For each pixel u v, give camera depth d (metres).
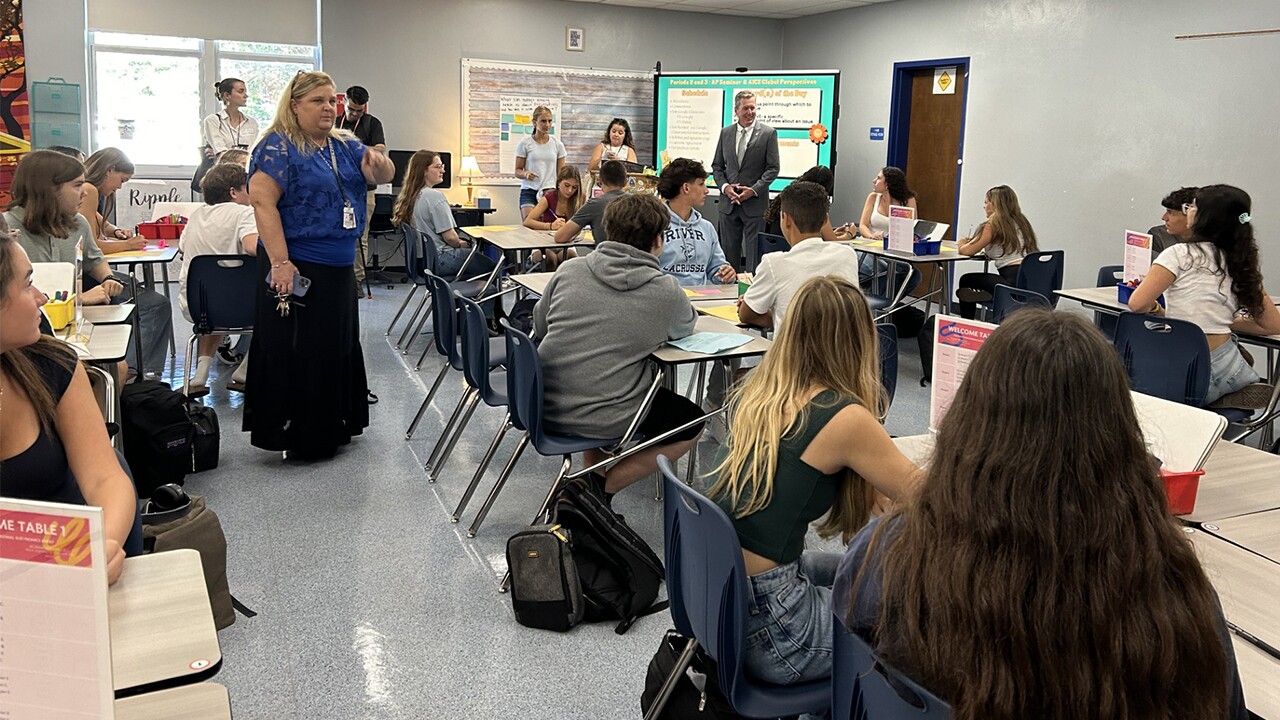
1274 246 6.25
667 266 4.75
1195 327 3.60
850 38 9.77
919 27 8.91
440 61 9.32
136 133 8.78
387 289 8.65
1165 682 0.97
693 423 3.27
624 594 2.88
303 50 9.17
